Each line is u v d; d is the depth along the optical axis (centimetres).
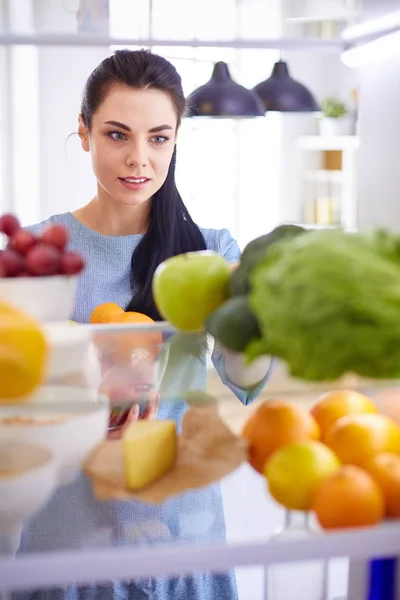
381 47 110
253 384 88
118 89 160
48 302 85
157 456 90
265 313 73
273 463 81
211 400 88
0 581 68
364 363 70
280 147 559
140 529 92
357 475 77
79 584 136
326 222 545
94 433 83
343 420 87
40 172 438
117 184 164
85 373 83
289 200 569
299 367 73
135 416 93
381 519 78
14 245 89
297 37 128
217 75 215
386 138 116
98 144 164
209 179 546
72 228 176
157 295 97
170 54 476
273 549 72
